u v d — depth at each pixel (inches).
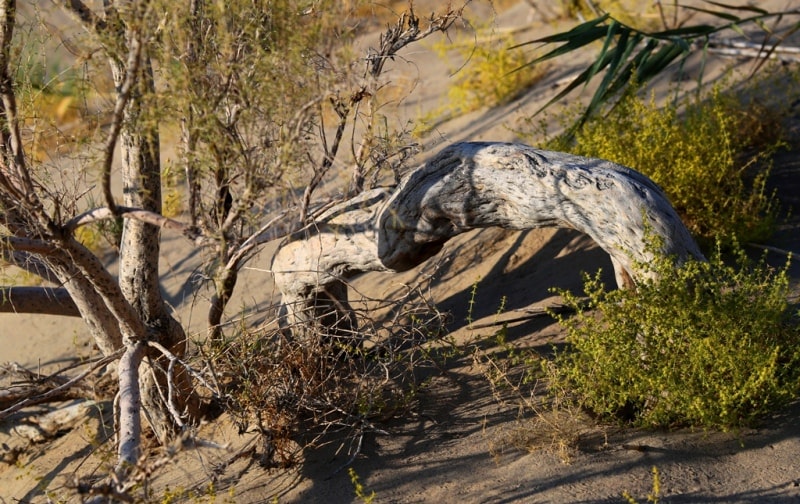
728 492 131.7
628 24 386.0
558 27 418.0
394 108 176.9
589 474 140.6
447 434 164.4
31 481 200.4
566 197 155.6
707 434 147.0
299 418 174.7
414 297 224.8
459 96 356.5
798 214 225.1
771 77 293.4
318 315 187.8
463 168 162.6
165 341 179.9
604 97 232.7
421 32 167.0
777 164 248.7
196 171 133.0
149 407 184.1
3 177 136.1
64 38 136.3
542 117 322.7
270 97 124.5
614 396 150.9
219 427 185.6
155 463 121.3
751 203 217.8
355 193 163.2
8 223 147.4
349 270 180.4
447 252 249.6
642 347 148.4
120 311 162.1
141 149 167.8
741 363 144.6
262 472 163.6
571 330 153.1
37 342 282.5
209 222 147.5
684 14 382.3
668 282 146.1
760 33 343.6
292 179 132.8
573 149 237.5
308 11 135.3
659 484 135.3
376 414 172.4
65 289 195.0
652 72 239.3
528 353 186.1
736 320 147.7
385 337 206.1
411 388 175.8
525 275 228.7
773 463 136.6
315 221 171.6
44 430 218.1
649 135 223.1
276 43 125.8
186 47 126.7
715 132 232.8
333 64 128.3
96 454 181.0
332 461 162.1
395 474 154.1
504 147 162.1
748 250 213.3
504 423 162.9
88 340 270.7
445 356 184.4
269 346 174.4
